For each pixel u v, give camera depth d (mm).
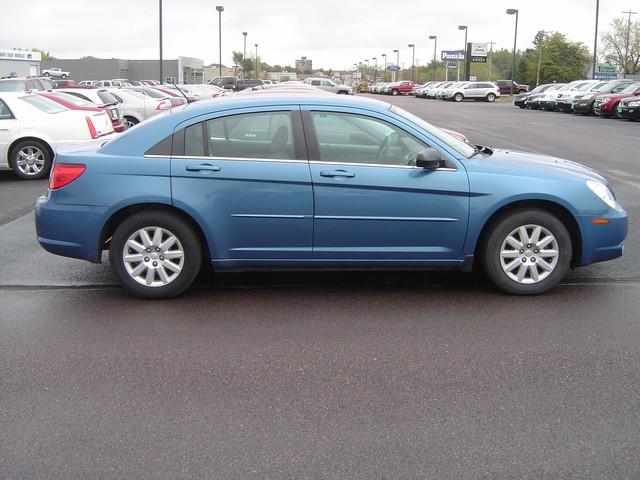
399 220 5293
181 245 5371
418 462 3143
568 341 4598
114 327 4895
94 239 5316
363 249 5371
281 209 5258
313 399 3771
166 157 5273
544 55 92812
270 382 3990
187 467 3109
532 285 5504
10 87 21484
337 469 3088
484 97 57906
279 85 18500
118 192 5230
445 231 5340
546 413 3605
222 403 3730
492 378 4031
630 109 28203
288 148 5293
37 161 12414
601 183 5578
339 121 5340
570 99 35312
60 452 3238
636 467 3102
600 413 3605
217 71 118500
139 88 24281
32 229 8164
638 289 5723
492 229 5414
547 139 19641
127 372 4137
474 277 6105
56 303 5426
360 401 3746
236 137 5312
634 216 8609
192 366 4223
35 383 3988
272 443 3311
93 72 77375
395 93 78062
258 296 5602
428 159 5141
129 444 3309
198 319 5055
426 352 4426
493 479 3012
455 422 3508
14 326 4914
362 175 5242
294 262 5410
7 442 3334
